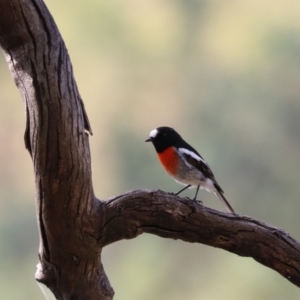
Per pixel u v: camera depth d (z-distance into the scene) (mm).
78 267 6035
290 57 17219
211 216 6031
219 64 18062
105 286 6277
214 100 16719
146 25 18938
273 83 16719
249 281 14016
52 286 6219
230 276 14250
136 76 18250
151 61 18453
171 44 18766
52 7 18594
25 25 5289
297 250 6113
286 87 16609
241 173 15375
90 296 6219
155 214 5953
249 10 18734
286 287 13742
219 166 15469
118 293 14383
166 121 17453
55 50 5383
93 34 18531
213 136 16031
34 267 14352
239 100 16484
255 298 13891
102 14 18656
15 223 15188
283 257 6102
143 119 17578
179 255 14703
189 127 16875
